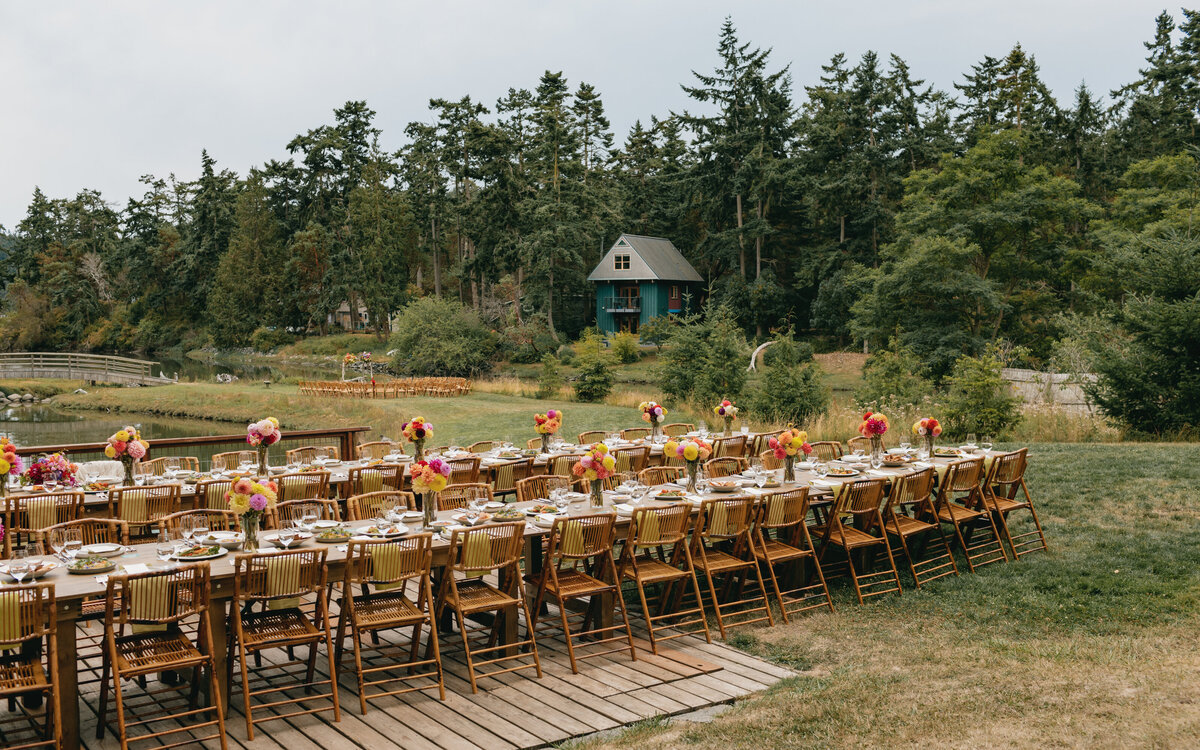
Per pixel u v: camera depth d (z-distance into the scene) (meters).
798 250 60.19
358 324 80.44
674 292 63.56
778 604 8.84
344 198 77.44
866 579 9.54
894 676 6.47
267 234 76.75
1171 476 12.30
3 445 8.30
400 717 6.15
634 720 6.12
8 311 84.50
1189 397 17.33
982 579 9.21
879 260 52.56
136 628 6.30
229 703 6.30
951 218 41.31
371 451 12.52
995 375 18.11
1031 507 10.44
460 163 67.75
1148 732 4.93
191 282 82.31
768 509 8.52
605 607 7.89
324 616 6.20
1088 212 41.12
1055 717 5.25
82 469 10.93
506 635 7.35
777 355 23.84
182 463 11.31
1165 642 6.98
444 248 75.50
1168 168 42.56
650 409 12.66
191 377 52.78
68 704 5.42
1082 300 39.62
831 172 54.62
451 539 6.82
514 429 25.31
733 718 5.82
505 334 54.66
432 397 36.38
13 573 5.55
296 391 39.34
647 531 7.77
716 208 59.31
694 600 9.01
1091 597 8.40
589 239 58.19
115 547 6.39
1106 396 18.41
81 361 54.41
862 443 12.33
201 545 6.42
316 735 5.84
